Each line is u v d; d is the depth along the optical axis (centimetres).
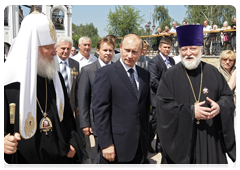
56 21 2567
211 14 3027
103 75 243
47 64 215
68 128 238
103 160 247
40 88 215
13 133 182
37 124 205
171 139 247
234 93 341
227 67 353
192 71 257
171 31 1273
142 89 254
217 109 228
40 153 203
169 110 248
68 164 233
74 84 372
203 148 238
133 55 241
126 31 2575
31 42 197
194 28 241
